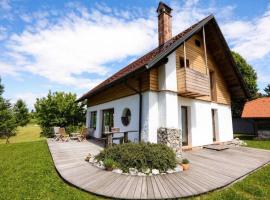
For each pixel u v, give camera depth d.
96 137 13.94
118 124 10.57
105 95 12.84
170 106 8.41
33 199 3.94
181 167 5.92
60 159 7.13
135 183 4.69
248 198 4.11
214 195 4.23
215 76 12.91
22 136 26.31
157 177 5.16
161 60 8.38
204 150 9.84
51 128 19.48
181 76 8.83
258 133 18.44
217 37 11.45
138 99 9.04
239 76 12.94
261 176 5.69
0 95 27.83
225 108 13.55
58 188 4.54
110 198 4.00
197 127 10.56
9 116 26.42
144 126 8.40
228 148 10.61
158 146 6.37
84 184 4.60
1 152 9.91
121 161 5.75
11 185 4.74
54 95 20.70
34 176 5.41
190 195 4.10
